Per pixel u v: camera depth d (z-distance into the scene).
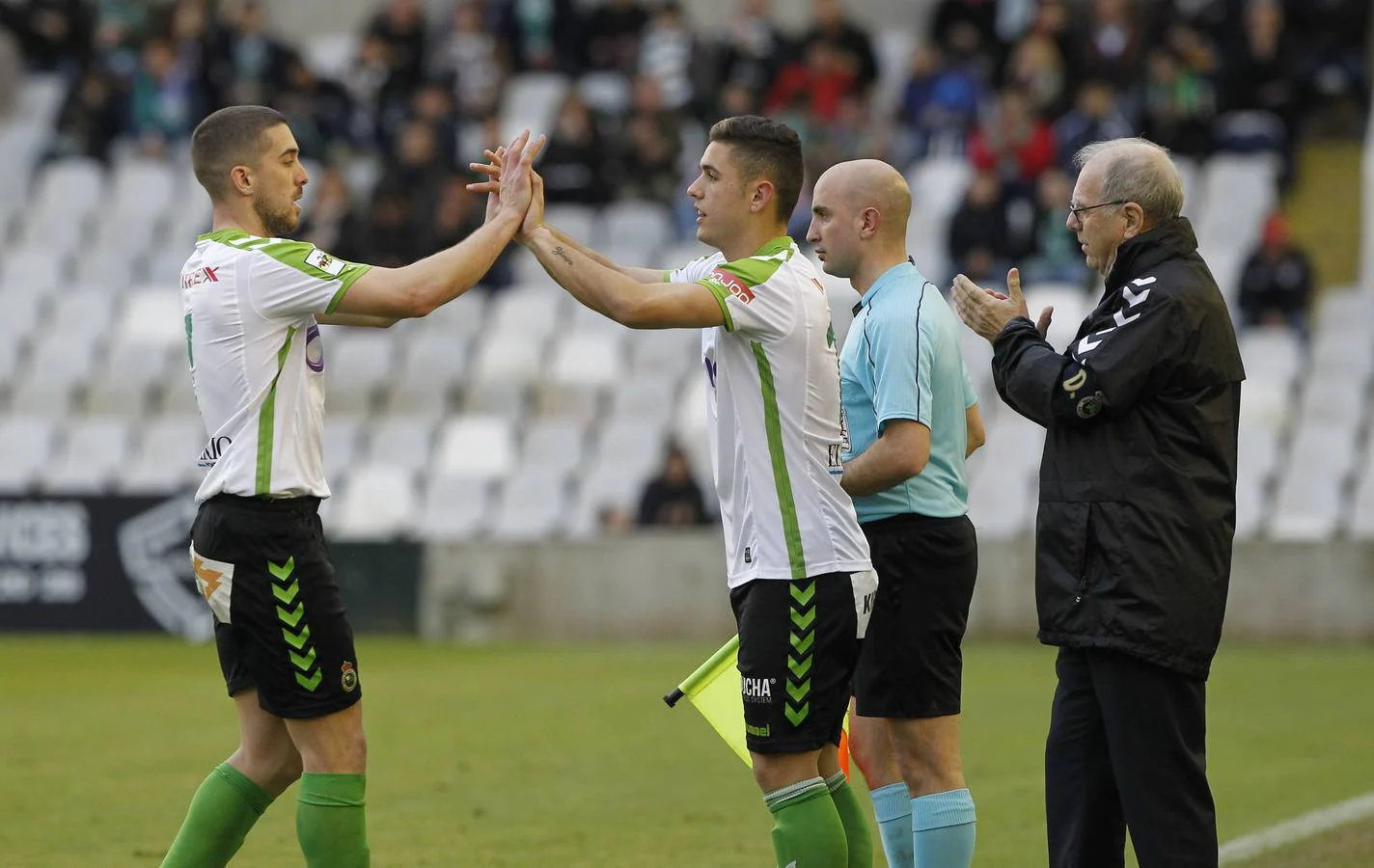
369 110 57.31
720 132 15.89
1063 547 15.15
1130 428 14.97
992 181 48.03
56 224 56.91
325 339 51.56
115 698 31.86
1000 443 45.00
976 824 21.64
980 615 39.03
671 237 52.25
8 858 19.83
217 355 15.44
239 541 15.34
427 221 50.75
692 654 37.59
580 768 25.45
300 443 15.62
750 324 15.15
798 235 48.94
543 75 58.22
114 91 59.12
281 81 57.69
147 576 41.19
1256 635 38.00
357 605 41.41
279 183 16.08
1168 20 51.72
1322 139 54.91
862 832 16.73
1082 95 50.41
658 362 50.00
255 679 15.65
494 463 47.38
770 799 15.48
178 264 54.81
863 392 17.23
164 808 22.58
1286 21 52.97
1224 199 50.66
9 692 32.56
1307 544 37.72
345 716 15.72
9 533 41.66
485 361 50.41
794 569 15.28
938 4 54.59
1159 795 14.80
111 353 52.44
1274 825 21.48
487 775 24.88
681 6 60.22
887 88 58.22
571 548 40.53
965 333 47.78
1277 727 28.02
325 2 65.00
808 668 15.27
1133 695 14.85
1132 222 15.30
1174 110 51.06
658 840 20.94
